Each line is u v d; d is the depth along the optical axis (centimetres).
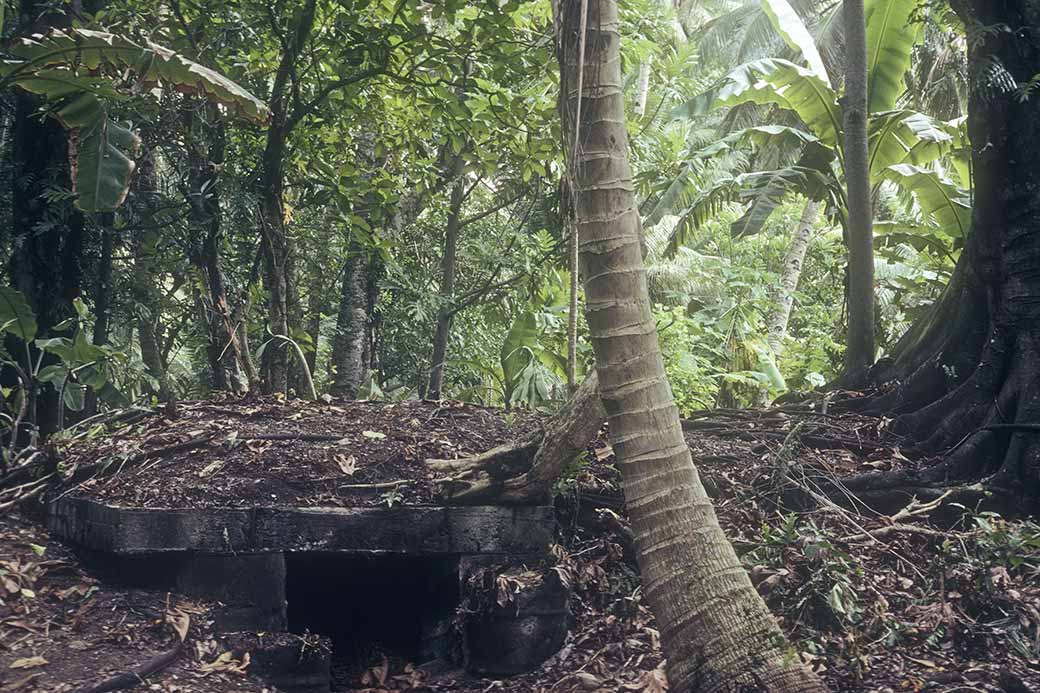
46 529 531
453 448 545
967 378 630
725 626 333
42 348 622
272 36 827
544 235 1005
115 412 631
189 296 1227
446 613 507
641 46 928
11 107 951
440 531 491
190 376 1741
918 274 1192
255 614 464
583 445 470
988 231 607
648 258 1825
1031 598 447
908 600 457
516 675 464
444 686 469
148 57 613
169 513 461
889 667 407
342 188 861
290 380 972
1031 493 541
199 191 816
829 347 1097
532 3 853
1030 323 582
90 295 1010
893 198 1756
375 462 520
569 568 491
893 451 601
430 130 898
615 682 429
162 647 424
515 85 850
